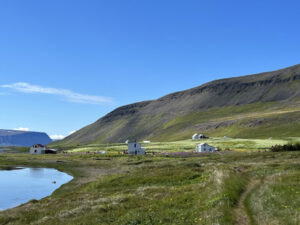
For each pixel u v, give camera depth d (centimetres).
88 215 2066
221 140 18450
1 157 12188
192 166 5125
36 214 2539
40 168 8262
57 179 6019
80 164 8606
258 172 3494
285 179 2603
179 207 1938
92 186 4222
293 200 1738
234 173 3119
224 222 1413
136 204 2239
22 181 5775
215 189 2153
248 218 1491
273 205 1677
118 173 5403
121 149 15662
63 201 2973
